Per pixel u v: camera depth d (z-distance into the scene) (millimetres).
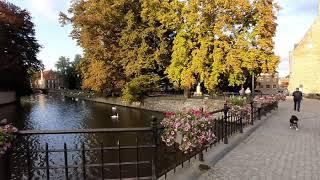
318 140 14625
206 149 11797
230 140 14109
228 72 35406
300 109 31094
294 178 9109
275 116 24734
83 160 8023
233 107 16031
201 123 9172
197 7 35875
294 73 67562
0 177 7113
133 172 14859
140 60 42250
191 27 36438
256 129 17906
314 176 9266
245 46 34844
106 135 23031
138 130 7977
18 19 62062
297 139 14875
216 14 35656
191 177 9094
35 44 68375
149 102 46875
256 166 10281
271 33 35438
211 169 9953
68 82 114688
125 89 46781
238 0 34219
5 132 6785
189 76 36438
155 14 40750
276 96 30891
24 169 11258
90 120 37531
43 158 17281
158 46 43125
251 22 35812
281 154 11883
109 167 15508
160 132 9172
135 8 44031
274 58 35219
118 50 45562
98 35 46719
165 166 9398
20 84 67500
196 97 41062
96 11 45938
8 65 58906
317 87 65688
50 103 66875
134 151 18312
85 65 54312
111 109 49625
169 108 42781
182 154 9859
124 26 45531
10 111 49125
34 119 39000
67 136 24281
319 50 65562
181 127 8961
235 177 9211
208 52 36062
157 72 45875
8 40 59688
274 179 9031
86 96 79000
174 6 38031
